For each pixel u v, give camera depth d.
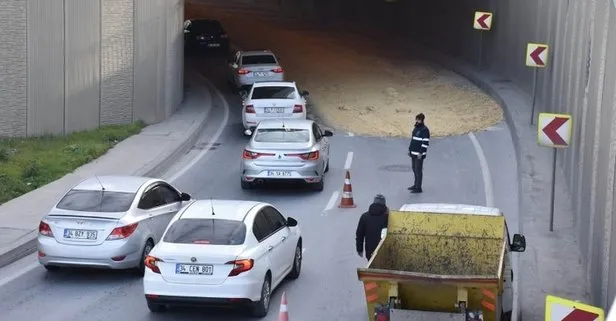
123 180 20.73
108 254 18.95
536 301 17.19
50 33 32.06
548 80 34.00
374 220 18.03
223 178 29.39
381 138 35.12
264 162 27.06
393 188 28.09
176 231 17.05
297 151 27.06
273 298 18.44
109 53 34.38
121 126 34.72
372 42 58.44
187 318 17.22
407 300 14.53
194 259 16.39
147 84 36.03
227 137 35.44
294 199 27.00
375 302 14.59
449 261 16.28
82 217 19.09
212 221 17.20
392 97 41.69
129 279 19.77
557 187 26.16
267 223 18.22
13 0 30.89
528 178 27.20
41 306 17.83
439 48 53.56
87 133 33.09
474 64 47.97
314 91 43.19
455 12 50.94
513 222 24.14
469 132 35.31
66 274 20.08
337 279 19.84
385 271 14.24
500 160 31.28
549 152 30.28
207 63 52.47
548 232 21.98
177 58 39.53
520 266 19.31
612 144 15.18
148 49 35.91
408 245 16.44
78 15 33.00
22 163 28.39
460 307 14.11
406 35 58.78
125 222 19.16
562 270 19.06
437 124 36.75
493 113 37.75
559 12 31.30
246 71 43.06
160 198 20.81
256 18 70.00
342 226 24.19
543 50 31.94
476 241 16.16
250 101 34.78
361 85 44.38
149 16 35.78
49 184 26.98
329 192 27.80
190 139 34.09
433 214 16.34
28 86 31.59
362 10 65.81
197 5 73.69
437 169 30.30
